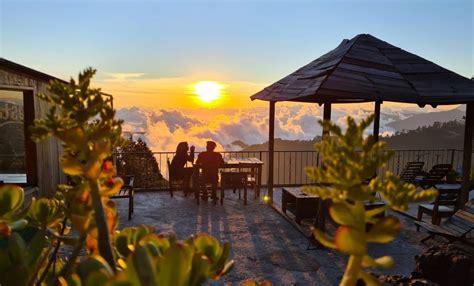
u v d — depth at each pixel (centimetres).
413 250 537
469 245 521
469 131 660
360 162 41
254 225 656
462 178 670
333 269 465
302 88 609
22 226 68
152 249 53
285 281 431
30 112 644
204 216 711
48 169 713
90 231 58
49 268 69
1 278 62
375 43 734
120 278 40
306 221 671
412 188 41
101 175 53
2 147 785
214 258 64
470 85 620
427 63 683
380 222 40
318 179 44
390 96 537
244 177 821
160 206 783
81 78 52
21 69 603
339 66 609
